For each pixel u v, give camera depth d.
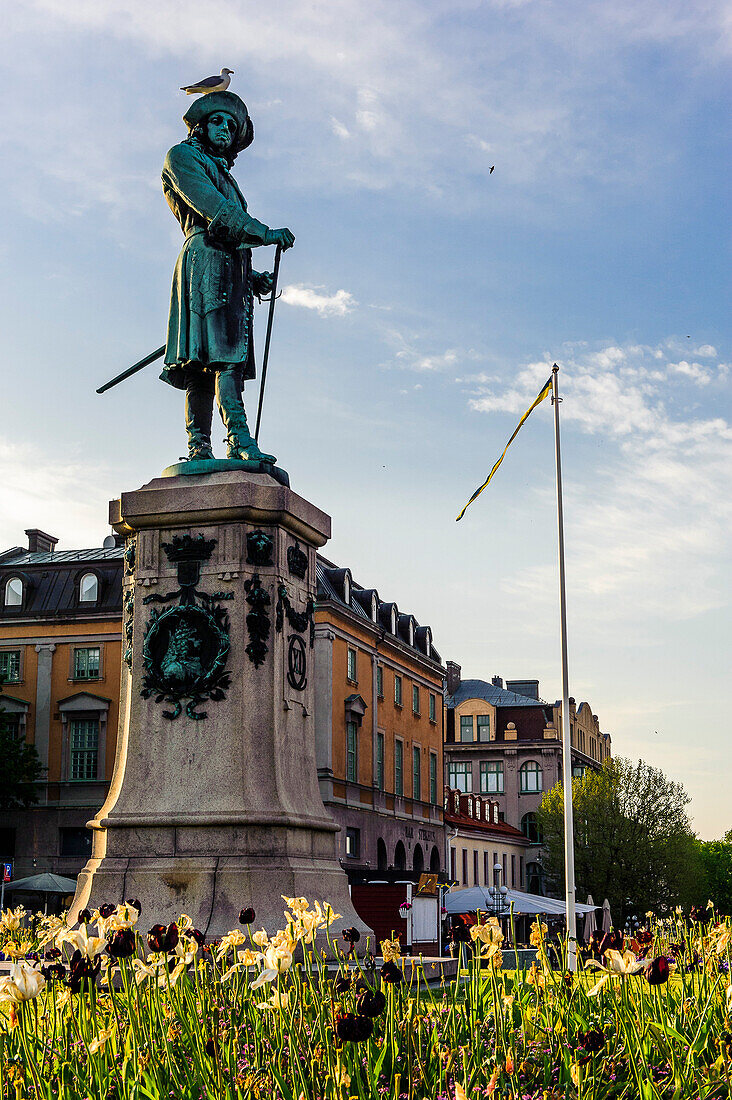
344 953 10.76
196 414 13.10
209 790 11.23
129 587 12.08
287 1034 5.94
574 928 24.98
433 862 66.62
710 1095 5.13
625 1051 5.77
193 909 10.71
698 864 64.75
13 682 58.28
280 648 11.66
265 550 11.70
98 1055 5.79
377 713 59.19
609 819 63.44
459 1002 6.69
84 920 6.61
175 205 13.22
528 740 91.69
